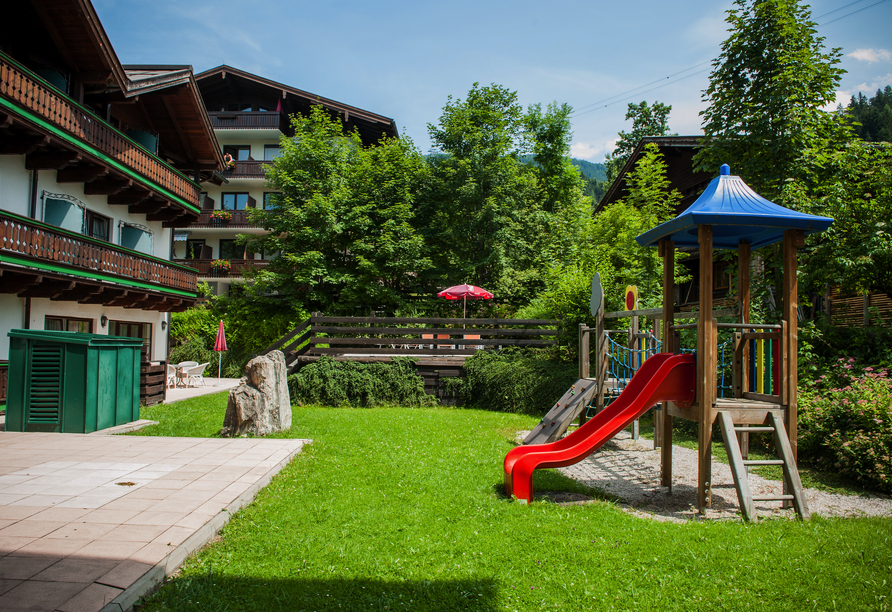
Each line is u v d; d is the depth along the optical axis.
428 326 16.53
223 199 32.78
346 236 23.98
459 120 23.11
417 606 3.04
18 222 10.38
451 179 23.41
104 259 13.13
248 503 4.92
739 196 5.49
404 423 9.95
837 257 8.76
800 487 4.86
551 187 28.36
